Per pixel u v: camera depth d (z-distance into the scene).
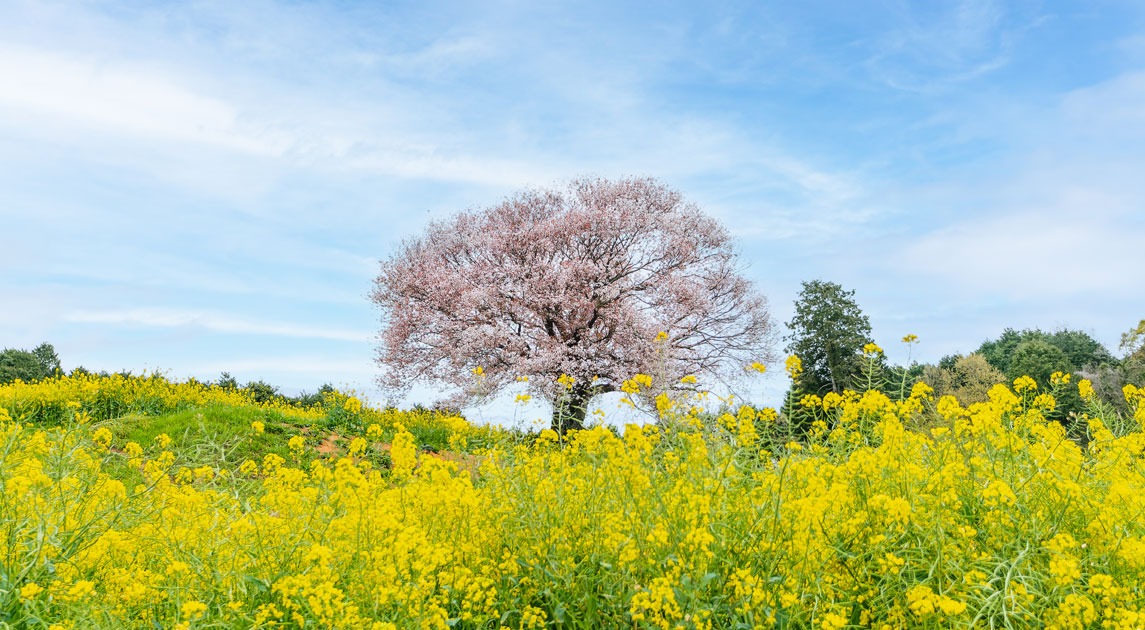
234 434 11.03
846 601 3.06
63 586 3.07
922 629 2.72
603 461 4.14
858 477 3.66
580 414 12.08
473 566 3.60
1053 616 2.71
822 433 4.44
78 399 12.80
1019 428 4.34
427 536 3.65
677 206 22.31
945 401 4.52
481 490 4.13
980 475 3.85
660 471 4.20
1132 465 4.23
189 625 2.67
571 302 19.48
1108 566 3.06
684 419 4.35
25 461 3.92
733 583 3.07
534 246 20.77
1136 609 2.78
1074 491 3.36
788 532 3.17
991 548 3.28
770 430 4.29
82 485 3.87
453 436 4.75
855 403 4.55
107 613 2.91
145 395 14.47
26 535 3.30
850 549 3.29
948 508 3.56
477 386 5.19
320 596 2.78
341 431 13.33
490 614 3.22
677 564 3.04
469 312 20.19
